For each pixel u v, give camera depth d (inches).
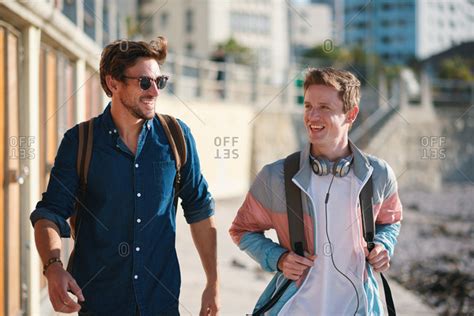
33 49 201.5
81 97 297.3
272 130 869.2
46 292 229.9
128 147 114.0
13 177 187.6
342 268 118.1
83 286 114.0
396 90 1159.6
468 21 2359.7
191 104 645.9
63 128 272.2
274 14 2052.2
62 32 245.4
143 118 112.4
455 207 940.0
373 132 1113.4
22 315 197.0
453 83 1282.0
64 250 252.1
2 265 176.9
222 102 707.4
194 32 1975.9
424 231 735.1
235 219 125.3
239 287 287.9
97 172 112.7
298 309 117.9
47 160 237.3
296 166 118.9
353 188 118.2
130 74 111.5
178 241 358.9
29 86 198.4
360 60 1539.1
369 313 118.0
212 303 121.6
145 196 113.9
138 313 113.5
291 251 118.5
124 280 113.4
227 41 1817.2
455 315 370.0
